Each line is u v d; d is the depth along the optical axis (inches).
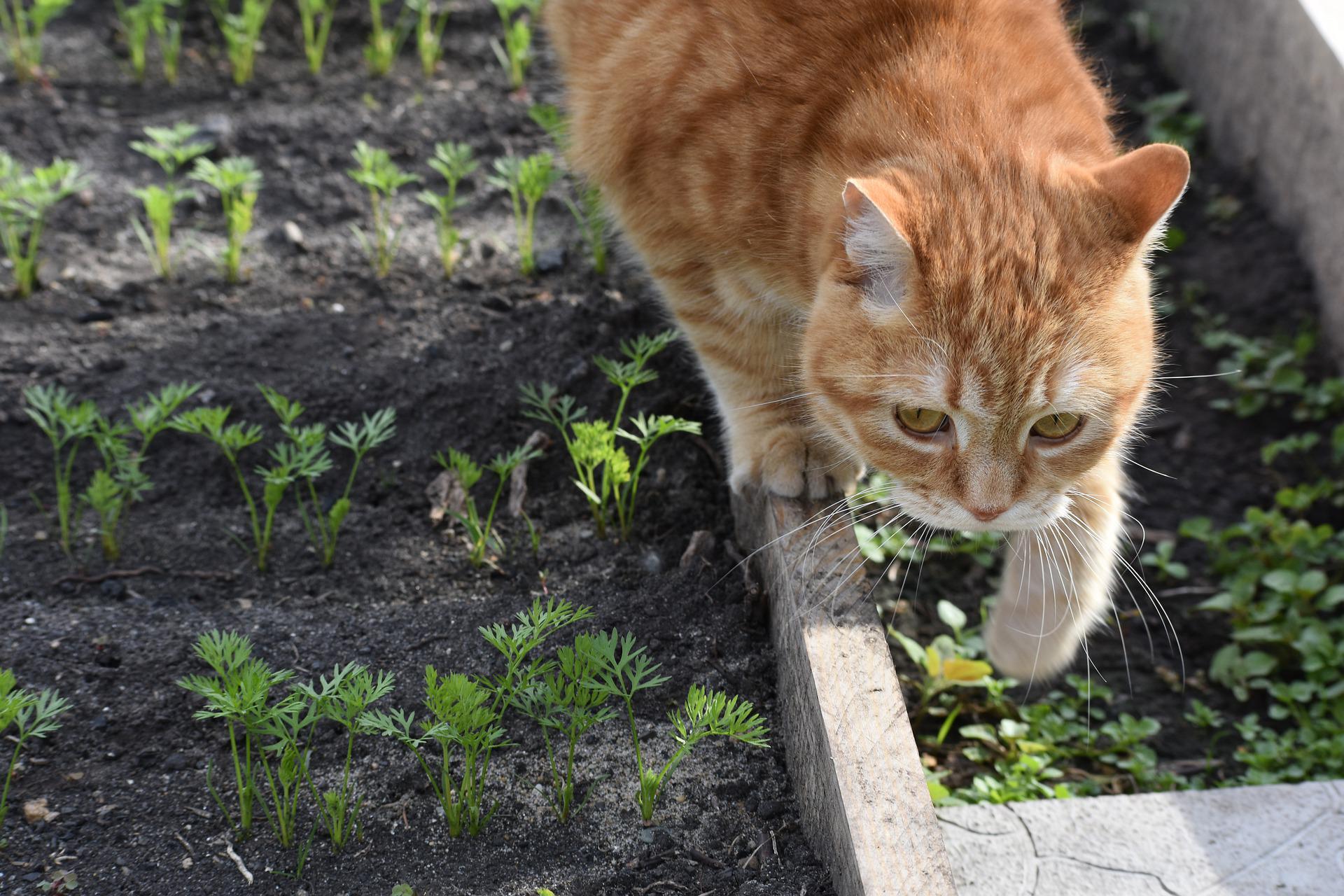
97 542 39.6
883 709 34.7
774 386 39.8
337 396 42.0
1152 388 39.1
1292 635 42.7
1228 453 47.3
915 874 32.9
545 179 44.0
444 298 44.4
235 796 35.4
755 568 38.8
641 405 42.0
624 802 35.6
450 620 38.1
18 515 40.0
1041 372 34.6
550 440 41.4
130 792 35.3
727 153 37.3
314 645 37.5
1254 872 36.2
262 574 39.2
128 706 36.4
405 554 39.6
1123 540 45.1
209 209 46.5
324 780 35.7
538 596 38.3
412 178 44.3
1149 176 34.7
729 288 38.8
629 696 34.5
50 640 37.3
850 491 38.8
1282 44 50.2
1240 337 49.0
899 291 34.9
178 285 44.4
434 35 52.2
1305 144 49.6
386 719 34.5
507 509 40.5
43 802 35.0
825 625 35.9
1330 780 38.4
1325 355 48.7
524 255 44.9
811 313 36.6
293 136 48.4
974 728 40.7
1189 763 41.3
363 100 49.8
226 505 40.6
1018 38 37.6
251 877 34.3
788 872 34.8
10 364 42.3
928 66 36.6
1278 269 50.1
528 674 34.9
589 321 43.6
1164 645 43.8
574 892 34.4
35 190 43.2
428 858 34.7
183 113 48.9
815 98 36.8
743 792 35.9
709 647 37.6
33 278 43.9
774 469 38.5
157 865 34.4
